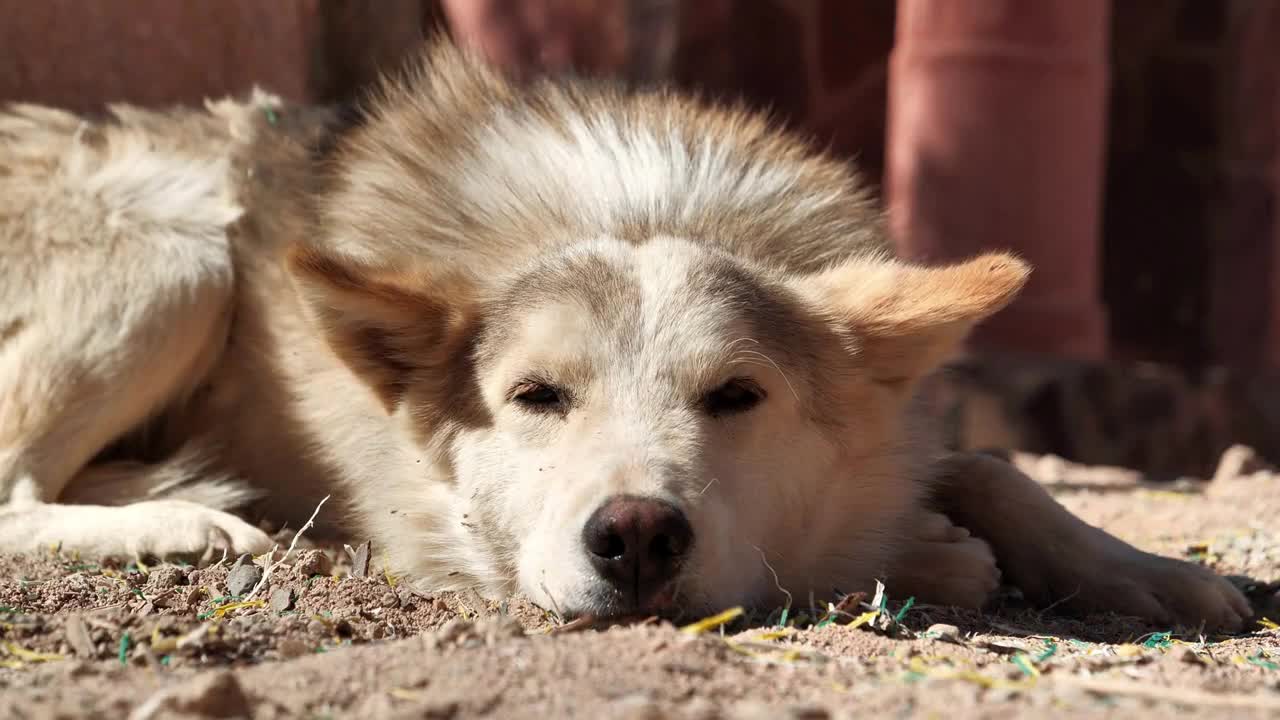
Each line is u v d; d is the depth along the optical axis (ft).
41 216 3.76
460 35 4.18
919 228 6.31
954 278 3.46
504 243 3.53
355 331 3.43
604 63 6.93
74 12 4.58
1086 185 6.40
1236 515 4.35
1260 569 3.87
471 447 3.38
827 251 3.64
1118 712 2.64
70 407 3.71
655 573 3.09
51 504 3.65
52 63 4.55
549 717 2.60
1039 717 2.60
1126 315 8.16
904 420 3.60
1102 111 6.52
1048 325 6.31
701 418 3.24
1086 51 6.32
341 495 3.71
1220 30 8.00
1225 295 8.08
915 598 3.50
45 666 2.85
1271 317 8.05
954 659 2.94
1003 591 3.64
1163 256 8.12
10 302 3.73
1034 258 6.29
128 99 4.69
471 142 3.72
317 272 3.35
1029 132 6.24
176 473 3.81
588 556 3.10
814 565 3.43
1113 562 3.56
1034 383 6.16
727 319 3.28
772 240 3.59
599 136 3.69
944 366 3.83
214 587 3.30
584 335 3.26
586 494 3.13
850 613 3.18
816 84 7.43
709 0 7.07
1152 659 2.97
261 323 3.79
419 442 3.48
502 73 4.00
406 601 3.23
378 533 3.62
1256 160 8.04
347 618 3.12
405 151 3.76
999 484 3.66
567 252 3.44
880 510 3.53
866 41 7.50
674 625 3.10
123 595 3.25
